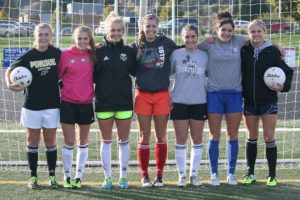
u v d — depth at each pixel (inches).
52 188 379.2
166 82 373.4
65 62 367.9
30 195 362.9
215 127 382.6
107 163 381.4
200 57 377.7
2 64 806.5
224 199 353.1
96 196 361.7
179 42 887.1
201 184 390.3
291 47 740.0
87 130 376.8
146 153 382.3
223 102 379.2
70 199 354.3
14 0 1119.6
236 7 951.0
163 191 373.4
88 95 369.1
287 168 438.9
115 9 653.3
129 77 375.2
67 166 379.6
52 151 379.6
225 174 422.9
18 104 775.1
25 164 452.8
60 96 375.9
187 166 447.2
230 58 374.0
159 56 371.2
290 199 352.2
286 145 509.7
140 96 374.9
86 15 853.8
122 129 377.4
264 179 404.5
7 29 1079.0
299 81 836.0
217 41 378.9
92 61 369.7
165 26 982.4
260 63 371.2
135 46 378.9
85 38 364.5
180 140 381.1
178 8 971.3
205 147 497.4
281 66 372.8
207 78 382.6
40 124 371.2
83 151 379.6
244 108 386.0
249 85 376.2
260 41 371.2
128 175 421.7
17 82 356.8
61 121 371.6
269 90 374.3
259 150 488.7
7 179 405.4
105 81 368.8
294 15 856.9
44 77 365.7
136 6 828.6
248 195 361.4
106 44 372.2
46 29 363.6
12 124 634.8
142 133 380.8
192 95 373.7
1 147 503.5
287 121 649.6
